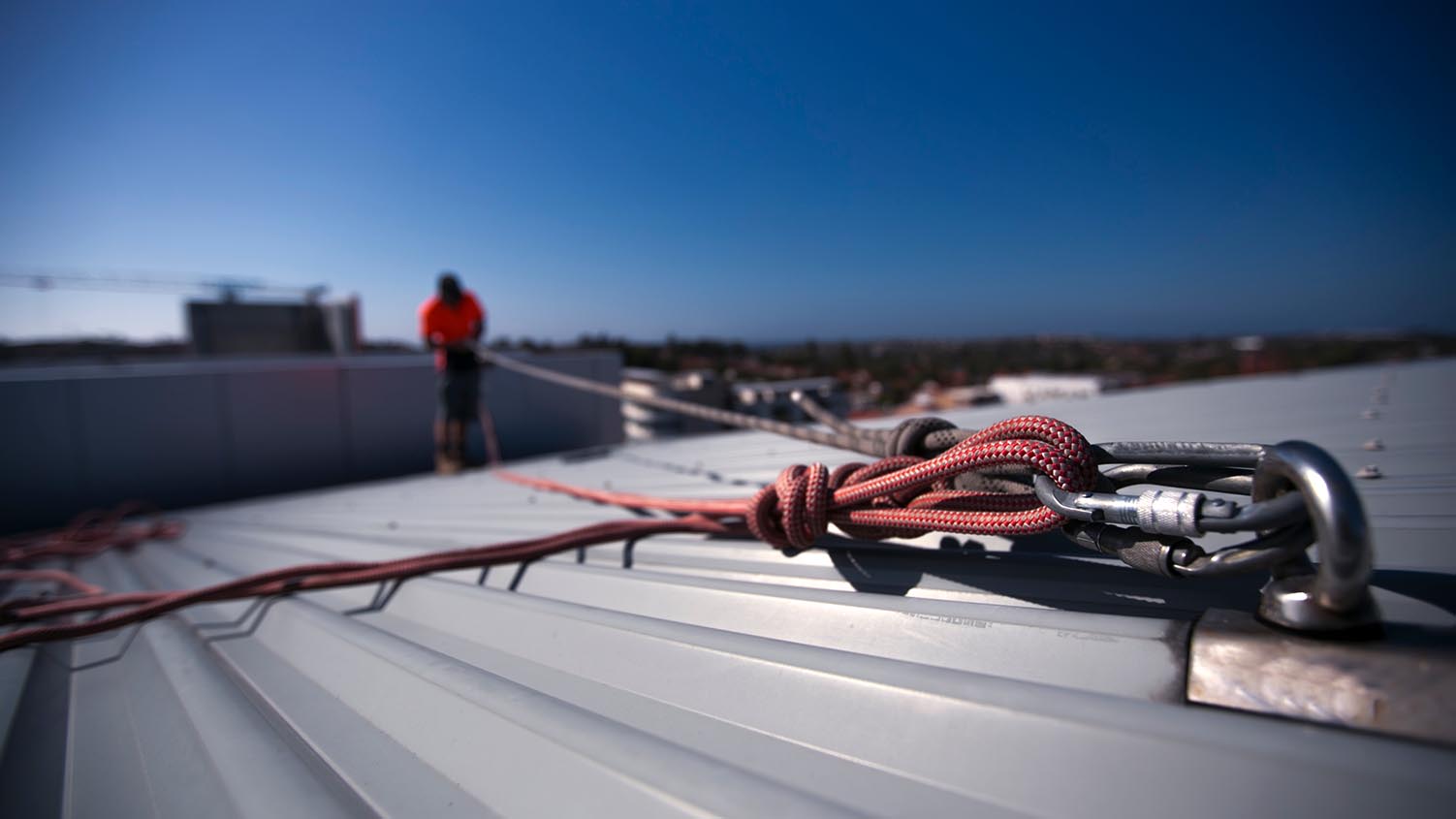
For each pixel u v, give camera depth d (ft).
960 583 3.89
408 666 3.74
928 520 3.71
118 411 19.62
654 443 17.65
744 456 12.71
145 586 8.91
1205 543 4.21
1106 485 3.03
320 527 11.48
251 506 17.48
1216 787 1.95
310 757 3.15
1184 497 2.46
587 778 2.49
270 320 38.01
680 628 3.51
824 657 2.94
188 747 3.48
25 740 3.92
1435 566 3.32
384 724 3.33
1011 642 2.95
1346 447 7.45
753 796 2.21
